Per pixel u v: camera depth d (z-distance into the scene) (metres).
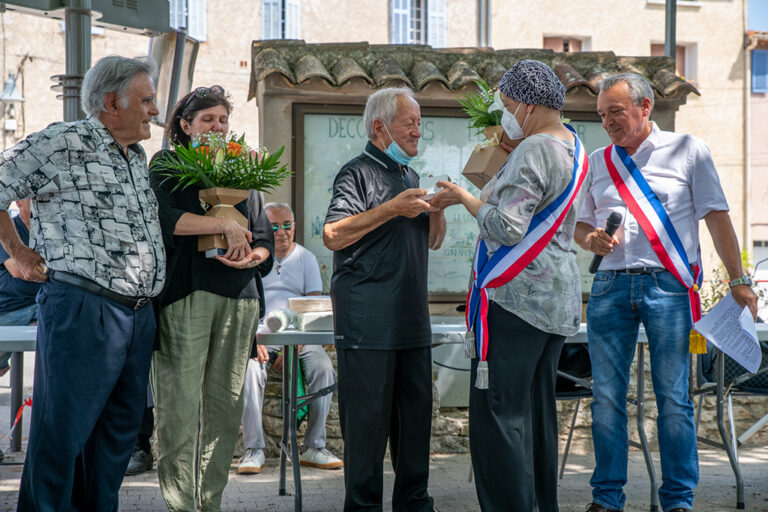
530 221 2.81
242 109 19.64
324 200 5.47
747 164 23.30
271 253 3.43
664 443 3.50
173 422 3.11
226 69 19.52
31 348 3.18
